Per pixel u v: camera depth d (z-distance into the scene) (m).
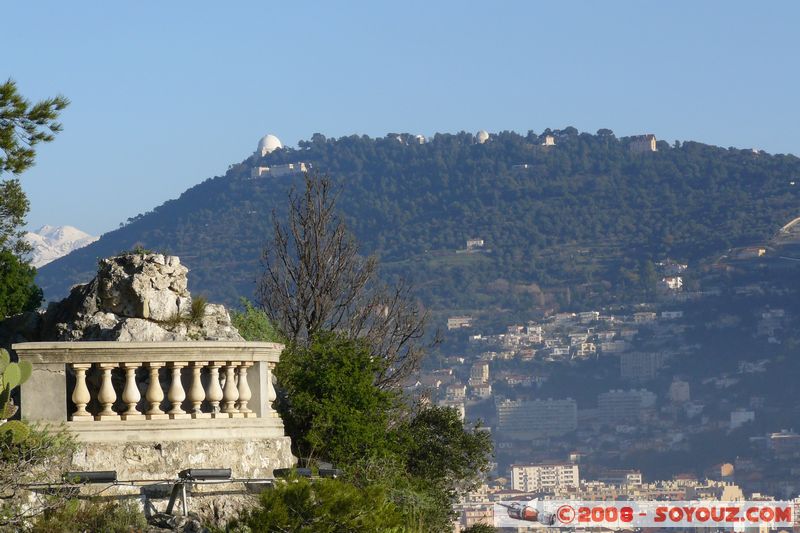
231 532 42.47
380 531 43.66
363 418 58.97
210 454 45.28
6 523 40.00
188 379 47.44
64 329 51.91
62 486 40.94
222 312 54.06
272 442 47.03
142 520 42.09
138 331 51.12
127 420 44.66
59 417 44.31
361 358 61.19
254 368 47.28
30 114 62.94
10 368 41.94
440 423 75.81
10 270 69.88
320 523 41.84
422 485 62.75
